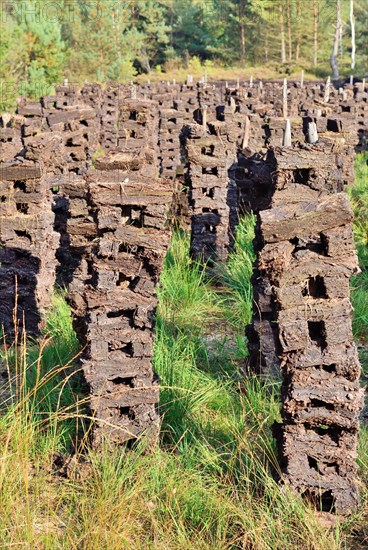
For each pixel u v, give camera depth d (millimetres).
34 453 4957
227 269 8734
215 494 4480
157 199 4812
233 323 7656
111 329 4922
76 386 5883
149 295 4934
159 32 62250
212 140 8828
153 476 4617
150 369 5004
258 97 19484
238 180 10461
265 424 5430
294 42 63250
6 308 7180
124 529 4176
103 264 4855
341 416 4297
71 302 5199
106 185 4762
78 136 9641
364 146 19453
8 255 7137
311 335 4434
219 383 6188
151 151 5879
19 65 31750
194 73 55938
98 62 45125
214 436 5309
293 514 4297
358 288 8430
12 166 6953
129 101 12523
